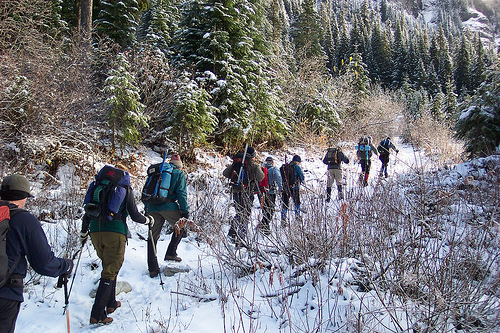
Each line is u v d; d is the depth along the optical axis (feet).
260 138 40.04
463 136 28.40
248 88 37.04
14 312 7.06
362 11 356.18
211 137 34.76
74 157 23.43
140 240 16.61
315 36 99.25
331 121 52.44
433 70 184.75
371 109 73.00
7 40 24.11
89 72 27.37
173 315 10.44
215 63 35.63
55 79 23.48
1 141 19.88
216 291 11.76
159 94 30.91
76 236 14.73
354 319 9.11
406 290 9.99
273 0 105.29
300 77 55.77
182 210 13.60
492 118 25.99
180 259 14.24
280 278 10.43
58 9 38.99
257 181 17.33
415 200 14.17
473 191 16.02
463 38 205.16
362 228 12.75
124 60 26.32
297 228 12.50
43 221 16.35
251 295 11.39
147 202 13.38
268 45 44.55
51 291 11.51
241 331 9.41
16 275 7.06
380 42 208.44
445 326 8.36
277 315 10.25
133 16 39.37
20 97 20.58
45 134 22.15
